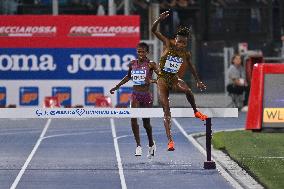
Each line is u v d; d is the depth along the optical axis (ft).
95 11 282.77
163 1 287.07
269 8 281.13
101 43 208.13
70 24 207.92
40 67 208.54
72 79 208.54
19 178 105.60
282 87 137.69
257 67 139.23
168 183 101.76
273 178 101.45
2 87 208.33
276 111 136.77
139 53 119.75
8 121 188.24
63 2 282.56
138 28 208.33
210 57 269.44
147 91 120.16
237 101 212.84
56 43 208.13
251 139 145.69
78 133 162.71
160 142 147.13
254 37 294.66
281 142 140.77
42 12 276.21
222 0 294.05
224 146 135.74
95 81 208.33
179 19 288.51
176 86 110.11
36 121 187.83
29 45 208.13
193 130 168.55
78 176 107.14
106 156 127.54
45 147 139.54
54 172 110.73
